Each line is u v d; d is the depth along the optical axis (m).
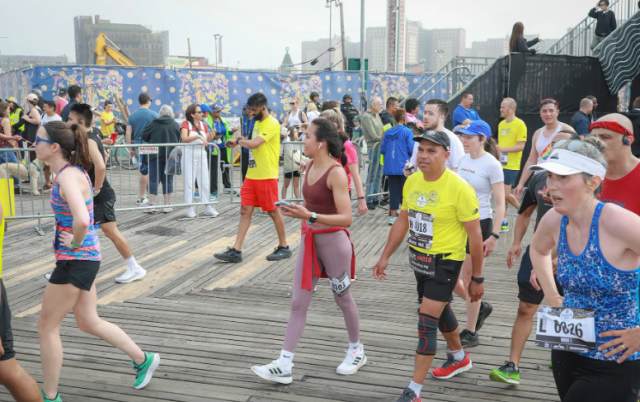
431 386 3.61
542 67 11.77
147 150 8.91
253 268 6.38
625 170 2.87
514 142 8.25
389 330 4.56
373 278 6.02
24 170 10.43
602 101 12.63
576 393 2.23
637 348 2.10
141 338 4.35
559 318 2.24
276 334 4.46
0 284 2.66
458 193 3.18
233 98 17.66
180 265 6.48
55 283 3.17
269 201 6.46
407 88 19.45
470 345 4.21
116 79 16.77
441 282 3.25
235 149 15.07
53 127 3.10
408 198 3.37
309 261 3.64
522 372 3.82
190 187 9.05
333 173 3.62
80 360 3.94
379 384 3.64
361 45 23.95
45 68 16.52
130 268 5.85
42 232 7.97
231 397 3.46
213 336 4.41
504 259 6.71
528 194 3.62
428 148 3.17
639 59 12.62
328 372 3.81
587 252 2.16
